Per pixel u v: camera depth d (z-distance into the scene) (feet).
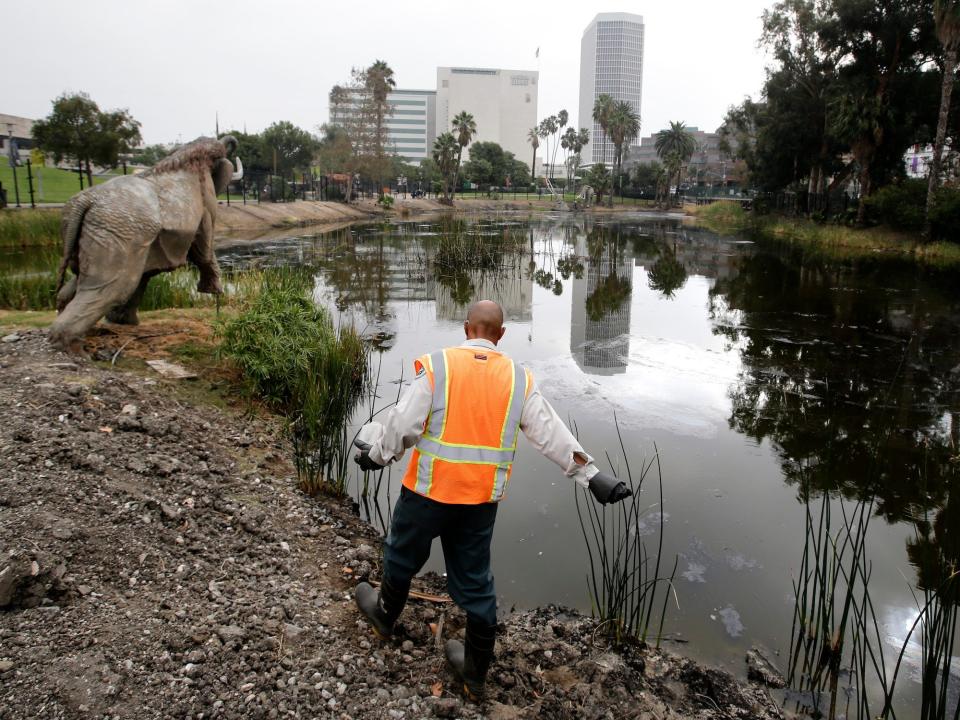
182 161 22.15
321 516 14.71
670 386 26.99
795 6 124.77
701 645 11.82
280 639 9.66
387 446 8.79
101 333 22.84
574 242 99.35
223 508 13.42
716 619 12.55
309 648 9.66
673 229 138.72
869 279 61.46
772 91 132.36
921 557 14.80
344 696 8.83
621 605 12.12
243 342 21.61
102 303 19.38
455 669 9.66
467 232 111.24
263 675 8.84
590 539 15.29
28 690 7.78
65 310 19.13
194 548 11.63
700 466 19.44
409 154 533.14
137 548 10.98
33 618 8.92
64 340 18.83
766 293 52.26
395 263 65.77
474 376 8.73
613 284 56.24
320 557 12.86
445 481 8.63
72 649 8.50
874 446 21.20
